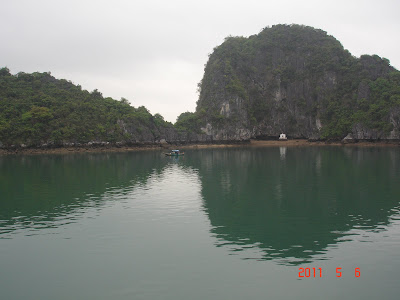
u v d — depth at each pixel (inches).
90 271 650.2
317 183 1542.8
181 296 558.6
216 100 5693.9
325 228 884.6
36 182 1626.5
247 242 788.0
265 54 6299.2
